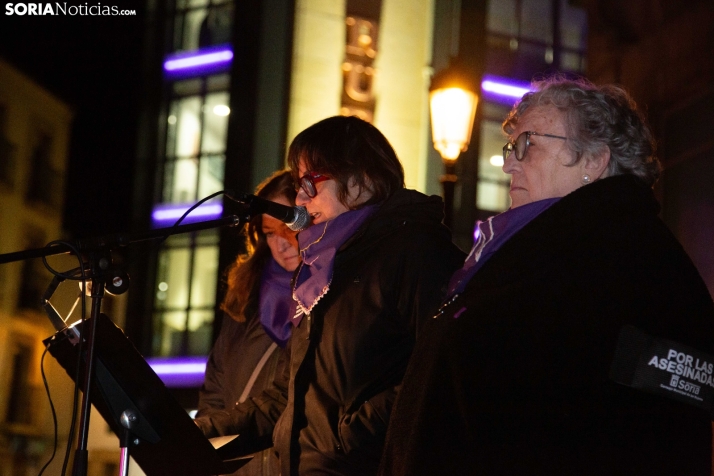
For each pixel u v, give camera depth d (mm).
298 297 2734
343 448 2537
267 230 3549
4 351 19297
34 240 20578
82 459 2406
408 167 15438
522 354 1933
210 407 3609
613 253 1957
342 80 15734
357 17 15945
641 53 10148
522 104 2359
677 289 1909
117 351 2520
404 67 15844
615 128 2180
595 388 1856
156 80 18578
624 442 1812
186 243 17641
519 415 1896
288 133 15977
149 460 2680
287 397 3014
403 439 2082
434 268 2555
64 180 21250
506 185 15938
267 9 16641
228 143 16562
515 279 2039
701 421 1840
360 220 2791
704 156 9102
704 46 9227
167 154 18312
